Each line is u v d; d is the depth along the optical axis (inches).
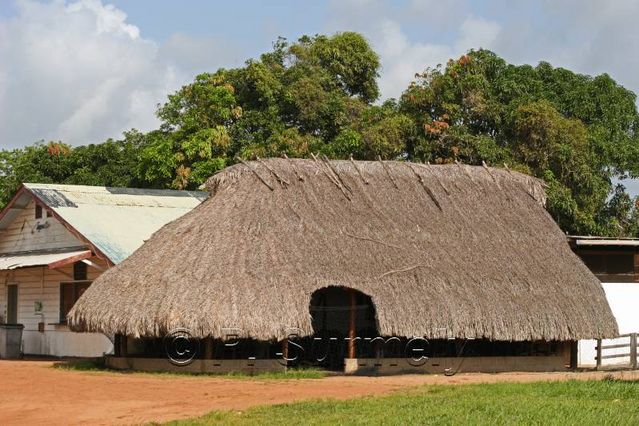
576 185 1695.4
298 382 929.5
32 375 957.8
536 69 1897.1
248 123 1818.4
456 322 1024.9
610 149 1759.4
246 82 1875.0
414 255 1071.6
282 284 985.5
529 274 1107.3
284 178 1119.0
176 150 1732.3
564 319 1079.0
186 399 789.2
